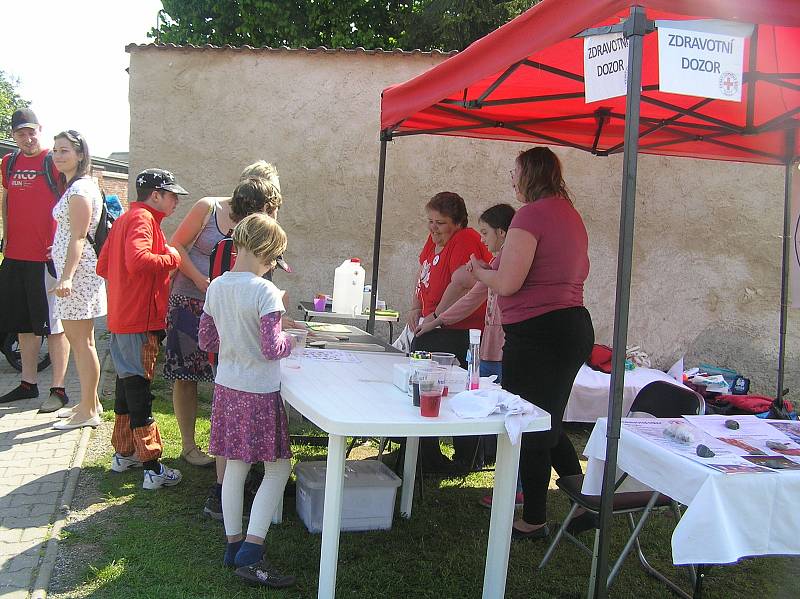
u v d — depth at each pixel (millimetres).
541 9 2566
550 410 3242
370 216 6914
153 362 3807
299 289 6926
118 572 2988
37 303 4973
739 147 4812
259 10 12953
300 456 4590
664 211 6828
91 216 4492
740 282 6871
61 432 4621
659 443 2688
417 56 6734
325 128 6836
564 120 4828
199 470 4180
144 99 6781
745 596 3223
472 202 6910
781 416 4875
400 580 3104
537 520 3543
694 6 2193
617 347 2436
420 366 2908
